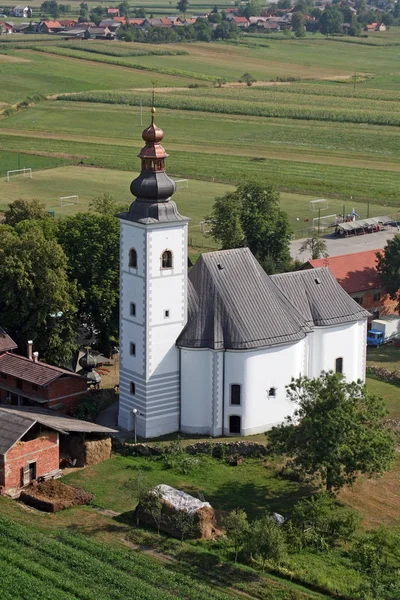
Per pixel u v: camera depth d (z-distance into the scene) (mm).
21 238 148250
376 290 186375
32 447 119062
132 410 133750
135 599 92625
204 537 108438
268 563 103188
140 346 131750
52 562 98438
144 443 130750
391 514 116562
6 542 102000
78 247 154000
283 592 98250
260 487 121875
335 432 114812
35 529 107375
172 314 132000
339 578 101625
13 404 140250
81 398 140000
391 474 125875
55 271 147625
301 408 127750
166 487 114438
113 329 155250
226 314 133250
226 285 135000
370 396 120500
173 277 131000
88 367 146000
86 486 120188
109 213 199375
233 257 137250
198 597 94688
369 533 109750
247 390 133125
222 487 121500
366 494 121000
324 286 146500
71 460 126062
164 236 129000
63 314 148875
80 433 126375
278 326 135250
